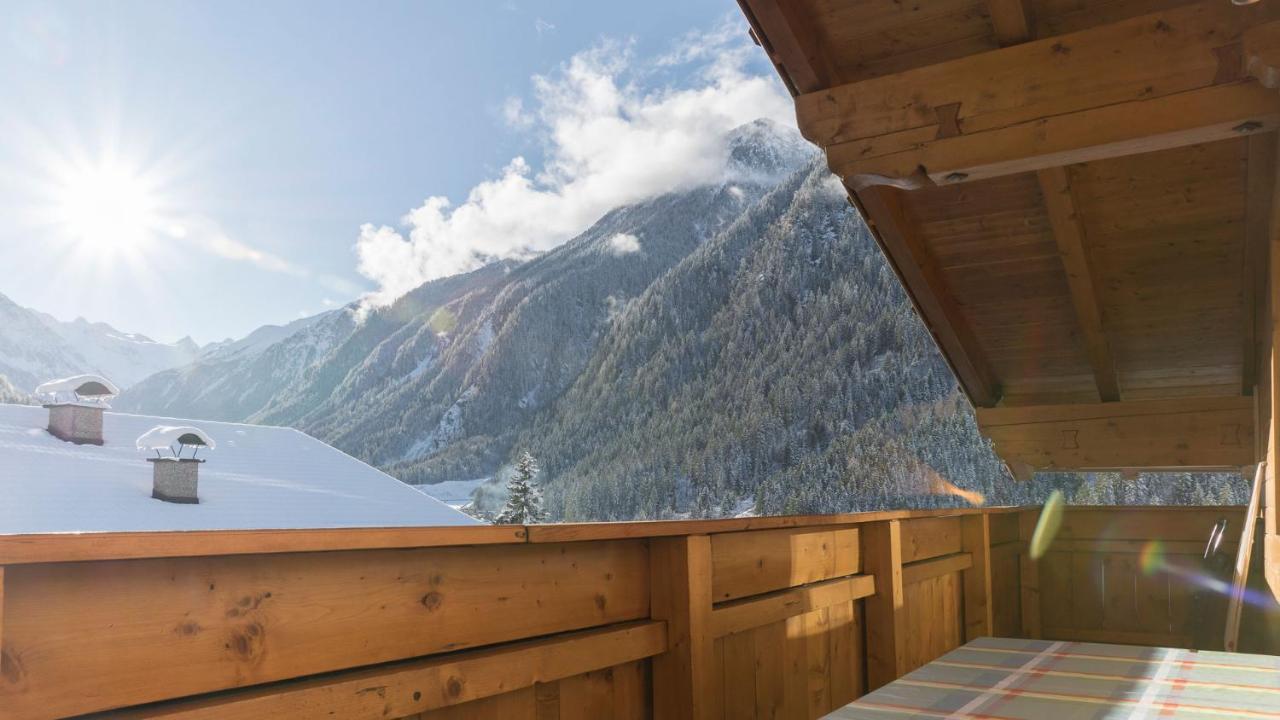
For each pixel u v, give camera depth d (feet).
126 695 3.81
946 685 4.98
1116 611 17.29
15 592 3.49
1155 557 17.03
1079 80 12.26
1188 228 16.94
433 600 5.30
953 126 12.98
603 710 6.59
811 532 9.74
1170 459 21.38
